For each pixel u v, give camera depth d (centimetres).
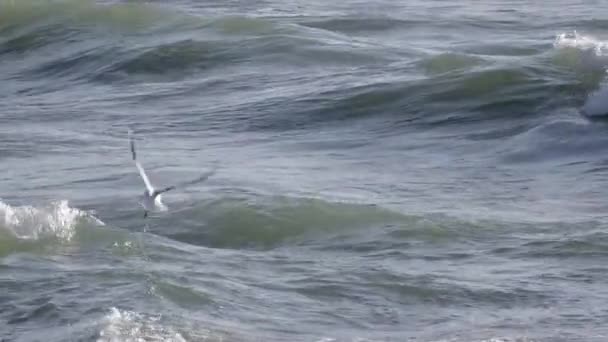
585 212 7112
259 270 6025
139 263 6019
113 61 12400
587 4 15200
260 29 12712
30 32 13650
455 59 10925
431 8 14888
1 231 6325
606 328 5266
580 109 9469
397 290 5747
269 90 10912
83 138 9488
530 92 9869
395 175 8144
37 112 10706
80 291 5559
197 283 5700
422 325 5356
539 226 6744
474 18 14288
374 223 6812
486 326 5309
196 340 5053
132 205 7275
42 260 6069
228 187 7662
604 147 8575
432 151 8819
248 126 9844
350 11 14688
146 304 5378
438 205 7294
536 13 14650
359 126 9631
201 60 12106
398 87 10219
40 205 7338
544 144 8719
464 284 5822
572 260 6162
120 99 11125
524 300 5638
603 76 10075
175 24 13212
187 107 10612
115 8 13662
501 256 6259
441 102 9900
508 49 12719
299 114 10019
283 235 6719
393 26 13900
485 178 8006
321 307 5525
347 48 12125
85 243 6294
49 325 5197
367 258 6259
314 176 8094
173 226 6881
